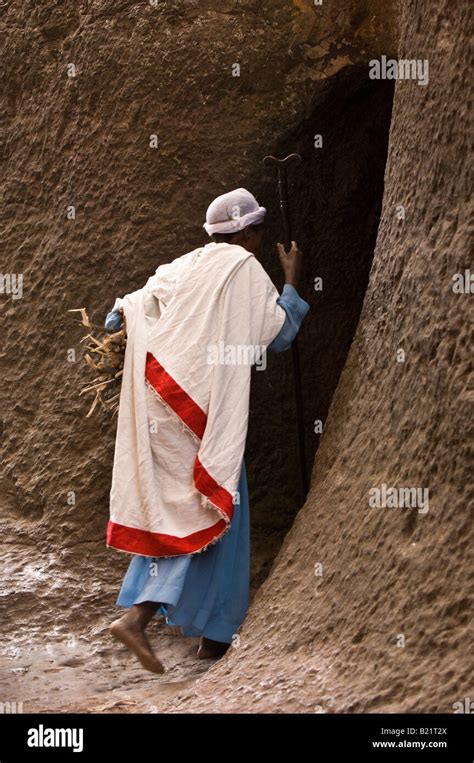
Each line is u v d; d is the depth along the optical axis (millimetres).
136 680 4512
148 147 5406
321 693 3514
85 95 5598
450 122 3768
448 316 3672
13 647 4848
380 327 4125
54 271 5680
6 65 5938
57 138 5711
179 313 4445
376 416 4008
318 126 5434
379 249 4227
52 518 5434
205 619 4422
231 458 4336
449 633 3352
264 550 5418
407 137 4043
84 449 5477
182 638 4922
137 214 5422
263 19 5363
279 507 5480
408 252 3963
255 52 5332
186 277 4496
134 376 4391
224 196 4633
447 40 3812
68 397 5562
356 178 5543
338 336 5566
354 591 3746
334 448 4316
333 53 5355
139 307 4512
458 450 3523
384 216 4223
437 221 3814
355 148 5535
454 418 3553
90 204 5555
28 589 5145
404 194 4043
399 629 3486
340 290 5570
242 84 5344
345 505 3992
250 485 5504
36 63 5820
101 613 5047
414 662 3383
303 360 5570
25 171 5859
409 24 4047
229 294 4422
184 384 4355
